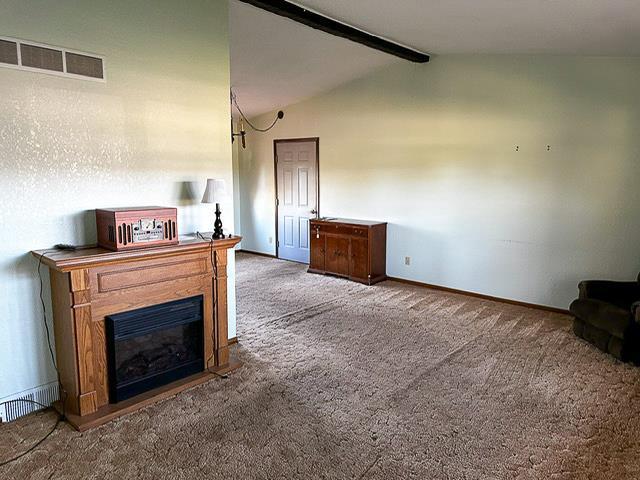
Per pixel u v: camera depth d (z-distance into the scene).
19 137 2.68
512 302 5.10
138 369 2.99
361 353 3.73
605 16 2.97
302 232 7.23
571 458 2.39
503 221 5.07
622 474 2.26
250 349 3.81
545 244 4.82
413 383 3.21
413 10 3.44
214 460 2.37
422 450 2.45
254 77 5.60
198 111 3.56
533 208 4.85
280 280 6.14
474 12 3.29
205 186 3.66
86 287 2.66
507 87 4.88
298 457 2.39
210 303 3.32
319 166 6.81
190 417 2.77
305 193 7.08
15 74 2.63
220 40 3.66
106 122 3.04
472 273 5.39
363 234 5.87
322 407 2.89
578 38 3.68
